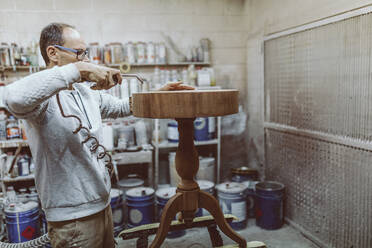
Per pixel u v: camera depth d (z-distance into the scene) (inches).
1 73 133.5
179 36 149.7
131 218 117.0
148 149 136.2
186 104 51.3
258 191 122.9
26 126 52.6
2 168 122.3
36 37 135.0
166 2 146.9
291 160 119.6
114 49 138.3
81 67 45.0
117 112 68.2
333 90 95.2
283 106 123.0
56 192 51.9
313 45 103.0
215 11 152.3
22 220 108.1
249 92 154.3
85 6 138.9
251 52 150.1
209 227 79.7
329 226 100.4
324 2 96.4
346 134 91.3
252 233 119.3
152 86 146.5
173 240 114.1
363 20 83.2
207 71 142.3
